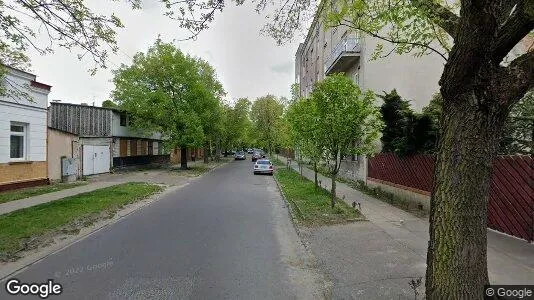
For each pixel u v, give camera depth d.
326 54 31.48
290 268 6.16
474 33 2.90
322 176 26.47
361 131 11.21
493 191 8.11
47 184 18.05
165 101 29.03
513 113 10.02
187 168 33.47
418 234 8.31
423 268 5.89
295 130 15.25
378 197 14.91
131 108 28.80
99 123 27.94
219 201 14.26
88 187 17.45
